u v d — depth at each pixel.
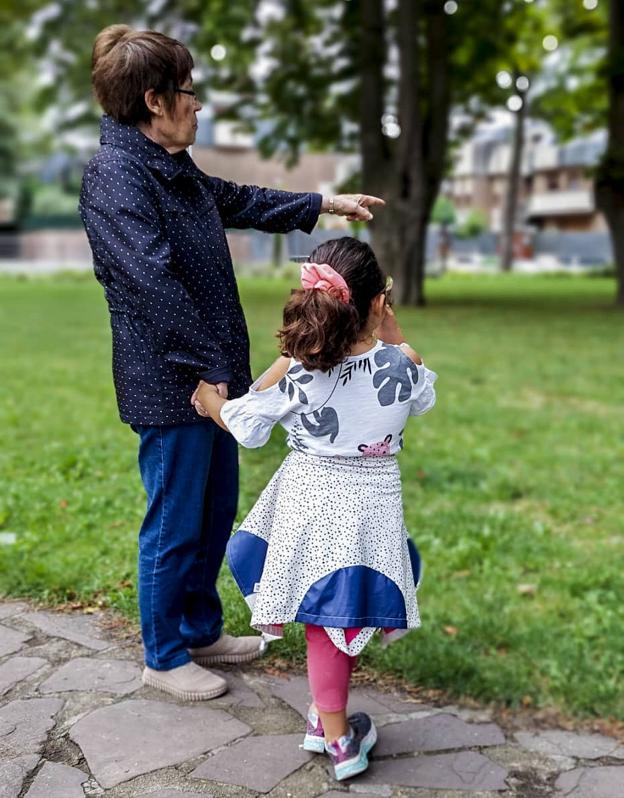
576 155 53.19
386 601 2.15
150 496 2.50
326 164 32.00
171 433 2.41
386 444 2.21
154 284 2.19
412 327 14.49
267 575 2.17
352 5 18.00
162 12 17.66
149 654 2.62
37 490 4.74
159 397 2.37
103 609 3.26
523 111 29.81
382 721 2.68
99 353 10.91
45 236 41.53
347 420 2.17
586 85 24.45
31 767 2.26
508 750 2.59
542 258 52.19
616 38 17.72
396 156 18.09
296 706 2.64
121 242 2.22
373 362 2.19
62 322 14.75
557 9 22.81
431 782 2.36
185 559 2.54
